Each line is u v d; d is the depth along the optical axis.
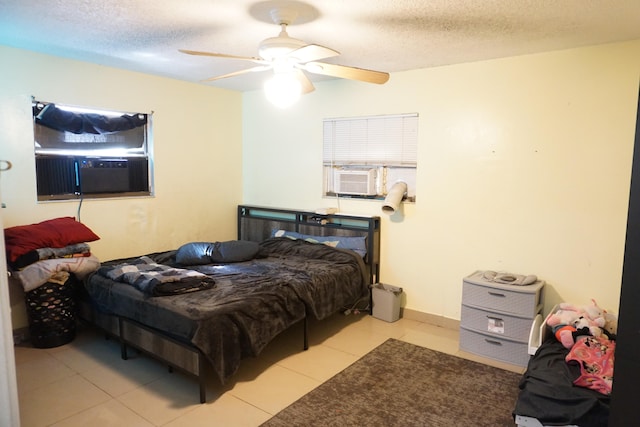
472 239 3.60
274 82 2.49
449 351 3.29
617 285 3.00
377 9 2.34
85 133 3.80
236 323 2.63
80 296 3.44
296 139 4.66
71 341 3.38
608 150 2.97
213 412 2.43
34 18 2.56
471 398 2.60
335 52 2.29
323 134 4.44
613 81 2.92
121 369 2.93
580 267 3.13
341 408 2.48
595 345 2.36
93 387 2.69
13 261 3.04
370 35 2.80
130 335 2.96
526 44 2.96
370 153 4.14
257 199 5.09
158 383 2.75
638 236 1.49
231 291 2.93
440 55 3.28
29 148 3.40
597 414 1.88
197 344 2.41
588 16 2.40
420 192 3.84
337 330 3.70
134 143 4.16
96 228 3.85
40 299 3.17
